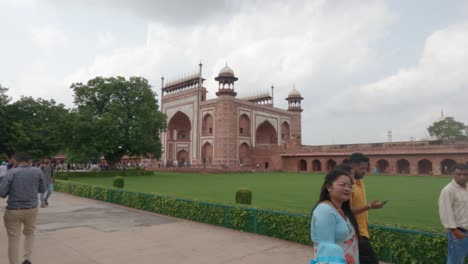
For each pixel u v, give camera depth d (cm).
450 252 203
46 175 617
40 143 1441
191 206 479
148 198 564
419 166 1909
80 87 1580
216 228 424
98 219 485
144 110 1602
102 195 696
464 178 200
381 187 1006
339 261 109
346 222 133
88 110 1503
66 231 403
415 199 705
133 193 602
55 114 1505
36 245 339
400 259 276
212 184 1114
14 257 262
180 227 429
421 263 262
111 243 346
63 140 1488
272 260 290
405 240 274
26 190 270
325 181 139
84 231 404
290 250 321
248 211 404
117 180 860
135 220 478
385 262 284
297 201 668
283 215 366
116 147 1565
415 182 1224
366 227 189
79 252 314
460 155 1655
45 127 1453
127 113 1598
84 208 593
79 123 1390
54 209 581
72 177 1414
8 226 266
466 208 200
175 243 348
